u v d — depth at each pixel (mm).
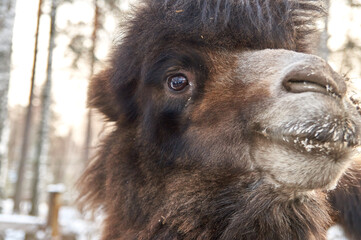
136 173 3457
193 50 3104
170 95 3193
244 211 2863
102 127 4266
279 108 2465
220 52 3061
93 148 4379
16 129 49438
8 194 23328
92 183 4180
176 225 3172
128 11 3816
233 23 3062
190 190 3086
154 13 3410
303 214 2930
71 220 13391
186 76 3150
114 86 3752
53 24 16875
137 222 3436
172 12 3229
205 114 2996
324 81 2338
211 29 3062
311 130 2293
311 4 3529
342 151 2355
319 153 2359
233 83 2916
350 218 3648
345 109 2348
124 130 3686
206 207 3008
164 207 3230
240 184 2875
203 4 3121
